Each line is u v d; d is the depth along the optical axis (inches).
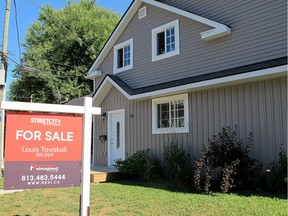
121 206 263.1
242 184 314.3
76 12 1256.2
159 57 470.9
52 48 1236.5
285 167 285.4
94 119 588.4
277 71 295.7
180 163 357.1
